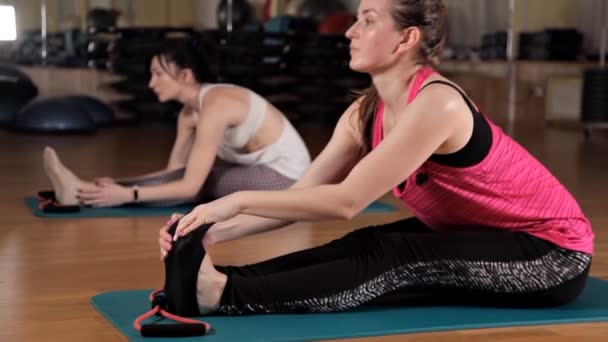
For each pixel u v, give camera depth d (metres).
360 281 2.32
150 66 3.88
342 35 9.47
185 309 2.27
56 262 3.06
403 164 2.14
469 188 2.28
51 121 7.97
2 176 5.30
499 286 2.35
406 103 2.25
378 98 2.35
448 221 2.41
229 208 2.14
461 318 2.36
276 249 3.34
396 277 2.32
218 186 4.05
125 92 9.22
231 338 2.11
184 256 2.22
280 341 2.11
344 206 2.15
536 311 2.45
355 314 2.37
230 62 9.04
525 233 2.36
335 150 2.46
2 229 3.63
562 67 10.12
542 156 6.98
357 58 2.25
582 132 9.16
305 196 2.14
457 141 2.17
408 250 2.32
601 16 9.64
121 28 9.05
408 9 2.20
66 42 10.16
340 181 2.50
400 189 2.35
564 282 2.37
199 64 3.89
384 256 2.32
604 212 4.39
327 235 3.63
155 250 3.28
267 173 4.04
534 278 2.34
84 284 2.76
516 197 2.30
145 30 8.96
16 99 8.52
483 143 2.21
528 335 2.26
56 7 11.44
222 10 11.95
